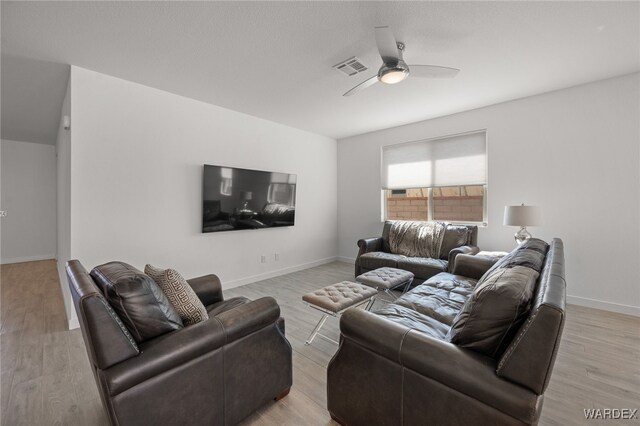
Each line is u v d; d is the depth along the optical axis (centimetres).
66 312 287
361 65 262
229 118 384
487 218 380
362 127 477
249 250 412
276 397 168
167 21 197
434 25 205
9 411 158
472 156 396
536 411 93
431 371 115
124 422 110
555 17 197
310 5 183
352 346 143
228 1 178
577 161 316
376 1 180
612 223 298
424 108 383
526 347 97
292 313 303
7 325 266
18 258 568
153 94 313
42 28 202
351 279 432
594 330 255
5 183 557
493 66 267
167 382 121
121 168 291
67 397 170
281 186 446
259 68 269
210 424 136
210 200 358
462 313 130
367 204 518
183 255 341
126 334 114
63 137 321
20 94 318
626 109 289
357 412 142
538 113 338
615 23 203
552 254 180
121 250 292
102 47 229
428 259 367
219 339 136
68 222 275
